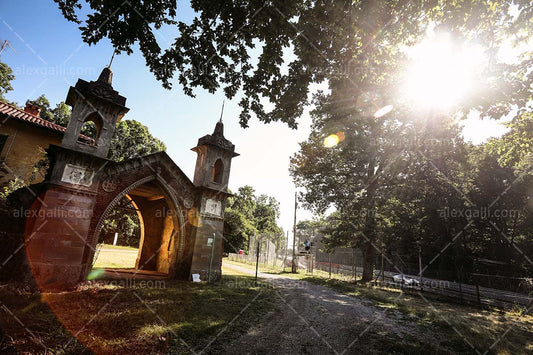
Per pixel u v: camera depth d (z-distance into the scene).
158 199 20.92
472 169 27.25
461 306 14.48
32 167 18.11
